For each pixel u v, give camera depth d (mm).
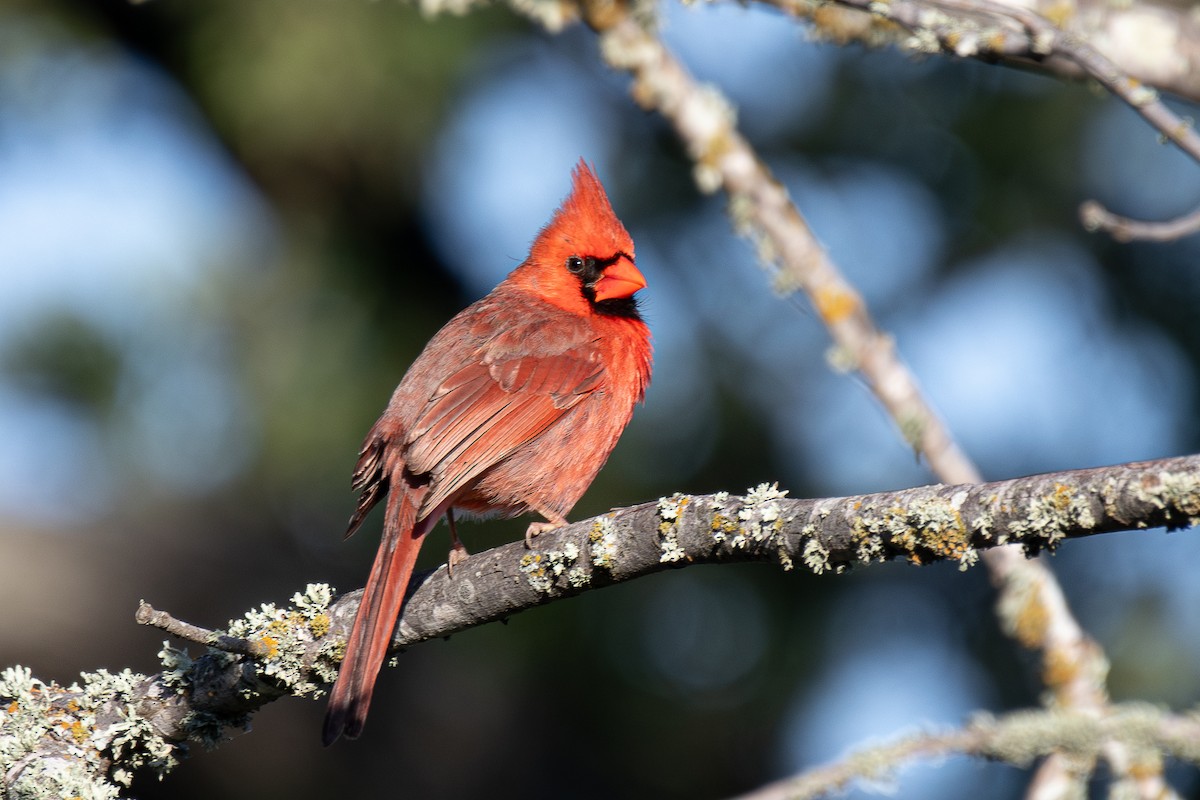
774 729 11578
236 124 12094
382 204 12453
